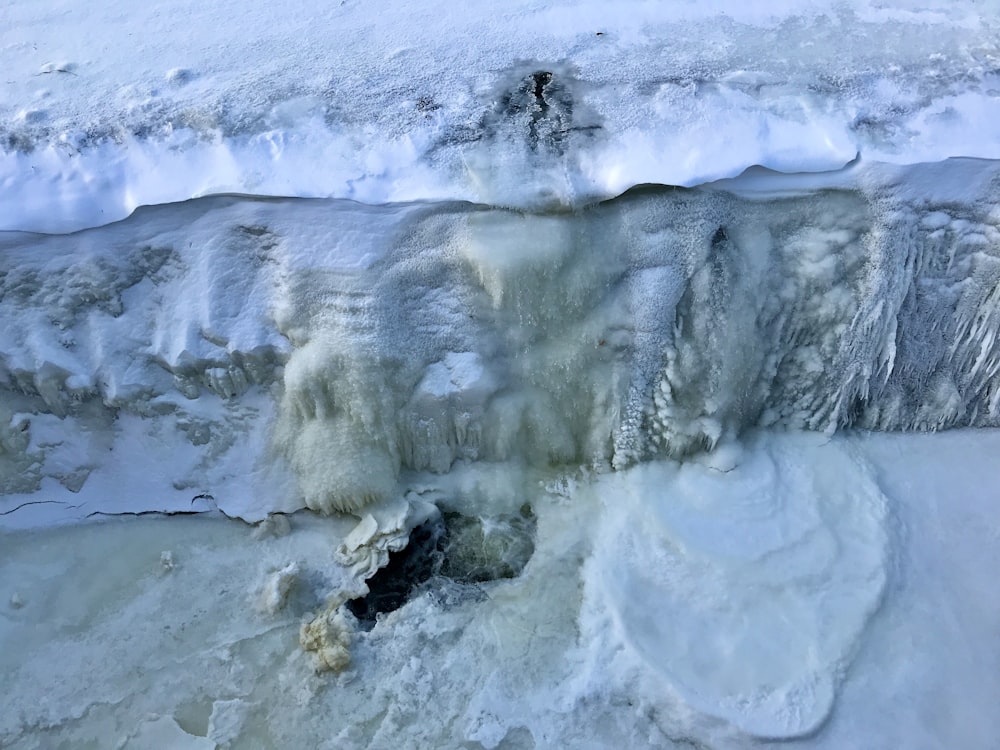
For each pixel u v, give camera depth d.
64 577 3.75
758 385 3.90
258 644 3.53
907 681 3.33
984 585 3.60
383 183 3.65
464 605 3.60
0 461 3.80
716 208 3.65
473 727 3.27
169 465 3.90
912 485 3.88
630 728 3.27
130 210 3.65
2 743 3.29
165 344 3.75
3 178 3.72
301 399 3.75
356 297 3.65
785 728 3.19
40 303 3.73
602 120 3.81
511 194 3.60
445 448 3.90
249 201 3.65
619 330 3.72
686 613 3.47
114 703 3.39
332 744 3.26
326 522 3.89
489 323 3.73
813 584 3.52
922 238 3.72
